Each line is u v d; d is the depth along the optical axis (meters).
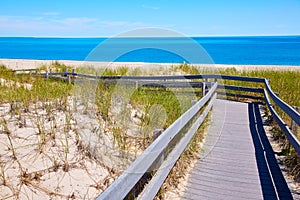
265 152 4.87
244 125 6.88
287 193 3.46
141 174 2.38
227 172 4.03
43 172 3.75
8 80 9.69
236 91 11.47
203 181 3.74
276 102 5.95
